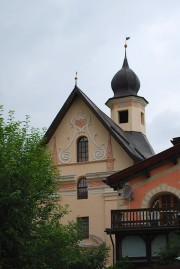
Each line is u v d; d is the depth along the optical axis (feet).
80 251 87.92
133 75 159.12
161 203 97.66
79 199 124.36
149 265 87.10
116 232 89.35
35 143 82.58
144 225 88.84
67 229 84.33
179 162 96.43
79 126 129.59
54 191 85.10
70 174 126.72
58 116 129.80
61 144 130.21
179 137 105.60
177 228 86.63
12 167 69.26
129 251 89.04
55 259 75.87
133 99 151.64
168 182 96.32
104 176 122.72
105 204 120.98
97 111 125.70
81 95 127.95
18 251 69.62
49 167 85.81
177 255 80.18
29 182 72.08
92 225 120.88
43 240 73.67
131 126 149.28
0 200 66.33
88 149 127.34
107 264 111.75
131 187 97.91
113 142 124.88
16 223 68.13
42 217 79.15
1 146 72.64
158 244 88.22
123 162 122.52
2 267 68.54
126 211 90.84
